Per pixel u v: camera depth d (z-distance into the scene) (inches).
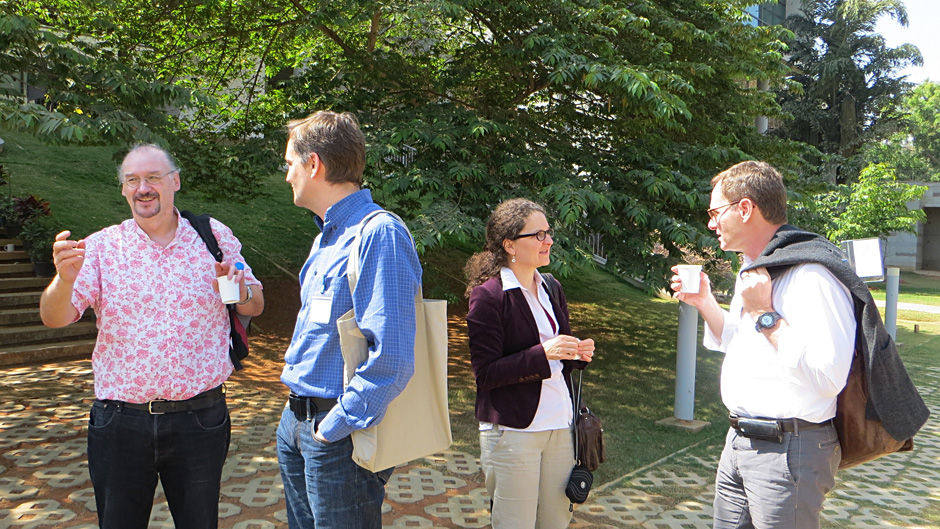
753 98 366.0
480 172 264.2
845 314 78.0
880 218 821.9
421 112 301.0
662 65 299.0
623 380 313.9
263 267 449.1
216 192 369.7
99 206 468.4
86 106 221.3
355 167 83.4
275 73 418.6
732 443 90.8
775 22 1330.0
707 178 304.0
